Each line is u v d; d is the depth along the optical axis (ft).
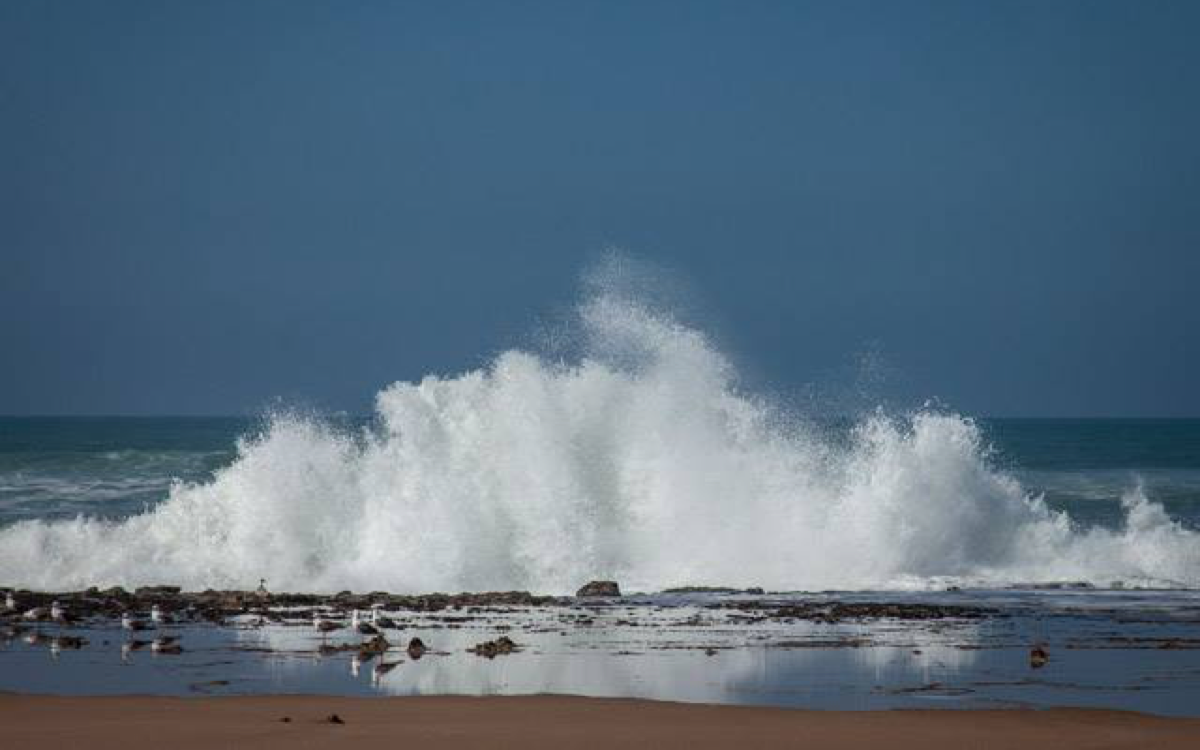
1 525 474.49
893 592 392.47
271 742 189.37
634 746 189.16
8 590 363.76
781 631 309.01
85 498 557.33
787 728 200.95
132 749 185.16
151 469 651.66
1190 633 309.63
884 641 295.48
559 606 352.49
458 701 219.41
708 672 256.11
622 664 264.52
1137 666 265.95
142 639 292.40
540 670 256.73
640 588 395.14
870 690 238.89
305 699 220.84
